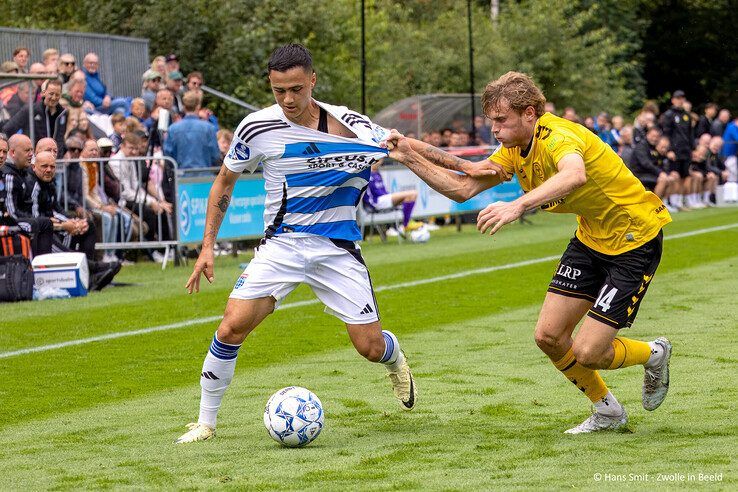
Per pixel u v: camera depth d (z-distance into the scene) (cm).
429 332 2225
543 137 1255
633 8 9362
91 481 1147
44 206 2867
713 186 6059
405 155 1334
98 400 1638
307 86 1288
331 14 5809
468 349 2017
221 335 1330
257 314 1331
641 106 9256
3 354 2028
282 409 1281
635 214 1291
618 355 1312
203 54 5516
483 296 2753
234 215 3638
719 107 10162
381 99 6525
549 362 1867
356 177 1335
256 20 5528
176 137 3575
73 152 3353
